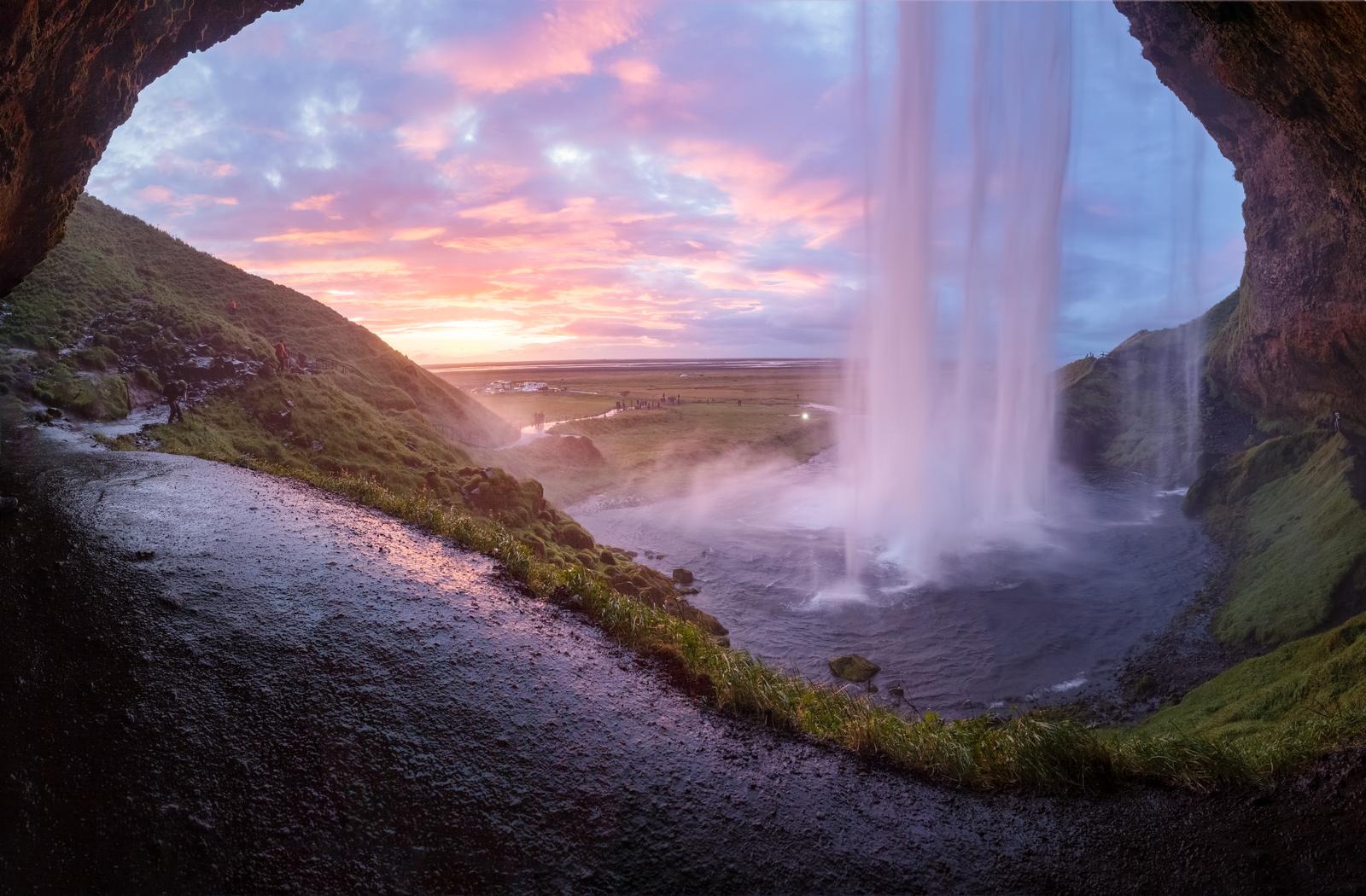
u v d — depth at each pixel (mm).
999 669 27609
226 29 20328
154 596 10188
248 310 54375
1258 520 41625
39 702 7477
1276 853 6770
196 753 7141
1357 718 9055
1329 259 42531
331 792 6938
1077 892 6488
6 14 11938
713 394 157000
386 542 15000
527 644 10844
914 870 6758
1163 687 25438
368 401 48938
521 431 71812
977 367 62531
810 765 8617
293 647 9398
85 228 52750
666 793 7680
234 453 31625
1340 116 17766
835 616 33438
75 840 5926
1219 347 68625
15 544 11719
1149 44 47250
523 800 7250
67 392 30500
